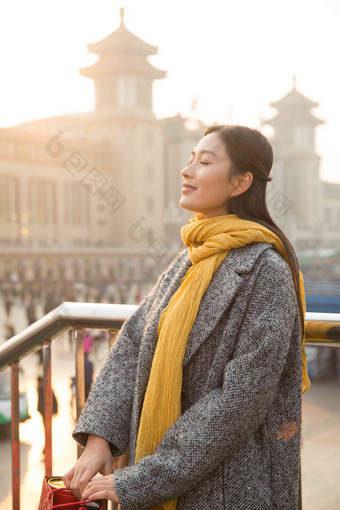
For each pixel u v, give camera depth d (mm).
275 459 1211
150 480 1111
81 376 1537
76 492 1230
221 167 1270
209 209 1321
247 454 1184
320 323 1355
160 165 69750
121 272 34688
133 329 1393
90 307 1520
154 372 1209
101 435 1267
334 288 14117
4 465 7336
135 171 66375
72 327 1547
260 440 1213
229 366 1147
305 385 1298
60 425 9055
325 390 11258
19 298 41094
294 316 1199
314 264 46250
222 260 1238
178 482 1109
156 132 69812
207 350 1205
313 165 97250
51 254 50156
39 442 8320
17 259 52219
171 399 1187
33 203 60281
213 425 1112
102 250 38656
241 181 1278
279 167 89875
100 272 38844
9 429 8516
